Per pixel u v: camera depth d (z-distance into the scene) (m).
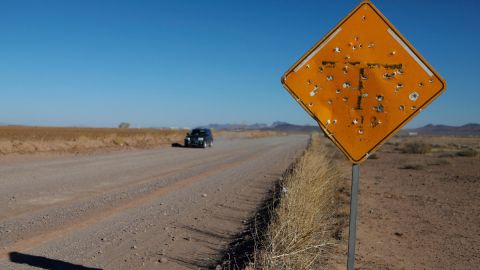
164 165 23.33
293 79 4.23
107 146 37.22
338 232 8.59
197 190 14.63
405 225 10.10
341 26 4.16
